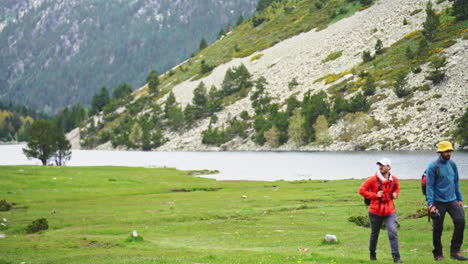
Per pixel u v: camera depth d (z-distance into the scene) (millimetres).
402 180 65000
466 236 20406
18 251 21141
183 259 16984
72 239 24141
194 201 45250
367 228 26281
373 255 15172
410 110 153625
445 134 132000
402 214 29984
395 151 134250
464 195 37844
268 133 194625
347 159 120000
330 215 32531
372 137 151625
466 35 183125
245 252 18719
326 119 179000
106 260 17766
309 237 23609
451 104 143250
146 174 84812
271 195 48188
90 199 49031
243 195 48344
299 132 184250
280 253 17969
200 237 25516
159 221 33219
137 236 23734
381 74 190125
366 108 168250
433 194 14438
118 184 63781
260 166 114688
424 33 199625
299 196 45625
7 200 45969
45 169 79250
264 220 31609
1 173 67938
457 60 166625
